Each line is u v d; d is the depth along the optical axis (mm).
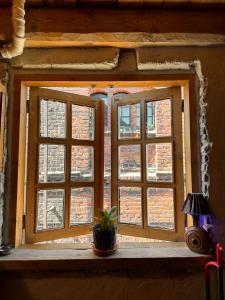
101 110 1873
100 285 1422
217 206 1483
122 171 1833
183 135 1675
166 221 2002
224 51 1580
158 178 1977
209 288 1307
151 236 1655
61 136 1740
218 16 1520
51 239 1620
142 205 1690
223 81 1560
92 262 1360
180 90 1674
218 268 1257
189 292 1429
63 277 1412
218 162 1512
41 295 1400
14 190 1515
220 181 1500
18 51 1401
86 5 1479
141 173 1704
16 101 1567
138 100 1767
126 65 1612
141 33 1486
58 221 2035
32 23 1465
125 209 1909
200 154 1554
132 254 1421
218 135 1526
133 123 1896
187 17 1512
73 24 1477
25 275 1398
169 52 1572
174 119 1670
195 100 1586
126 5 1481
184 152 1668
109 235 1408
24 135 1646
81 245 1586
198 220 1456
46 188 1627
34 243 1581
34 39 1465
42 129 2277
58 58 1572
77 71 1614
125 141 1781
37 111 1655
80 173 1863
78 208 1913
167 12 1515
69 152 1712
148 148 1775
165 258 1372
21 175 1587
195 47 1578
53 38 1466
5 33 1450
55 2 1447
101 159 1838
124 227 1741
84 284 1417
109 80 1604
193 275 1435
